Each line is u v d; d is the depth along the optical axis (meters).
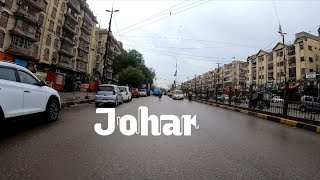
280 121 11.40
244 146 5.57
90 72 63.19
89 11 57.94
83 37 57.25
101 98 16.25
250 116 14.19
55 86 31.45
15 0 33.03
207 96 32.34
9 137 5.71
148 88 81.50
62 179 3.25
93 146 5.10
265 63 63.91
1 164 3.76
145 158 4.36
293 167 4.10
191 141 5.96
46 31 41.03
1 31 31.19
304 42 49.47
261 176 3.61
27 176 3.30
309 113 10.79
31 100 6.85
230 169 3.88
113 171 3.62
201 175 3.57
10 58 31.64
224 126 8.80
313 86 11.82
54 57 44.47
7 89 5.90
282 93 14.29
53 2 42.62
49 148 4.81
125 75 68.56
